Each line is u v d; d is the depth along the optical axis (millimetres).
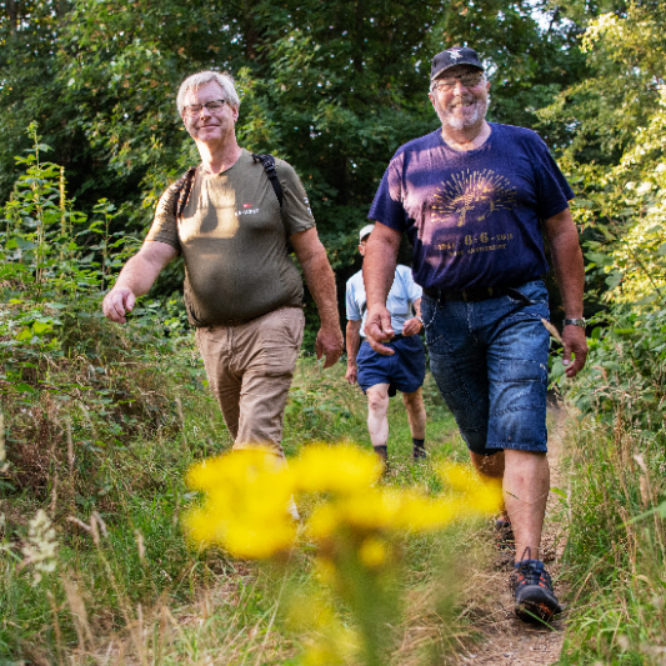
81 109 13297
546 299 2738
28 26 17203
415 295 4797
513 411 2539
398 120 13078
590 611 2088
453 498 1410
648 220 4438
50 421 3176
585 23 15797
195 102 2936
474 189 2689
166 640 1830
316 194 12500
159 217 3072
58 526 2549
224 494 1610
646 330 3953
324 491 1225
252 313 2926
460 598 1578
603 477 2795
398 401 7762
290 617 1496
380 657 1258
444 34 13984
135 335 4812
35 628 1993
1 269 3814
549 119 15531
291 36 12281
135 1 12844
